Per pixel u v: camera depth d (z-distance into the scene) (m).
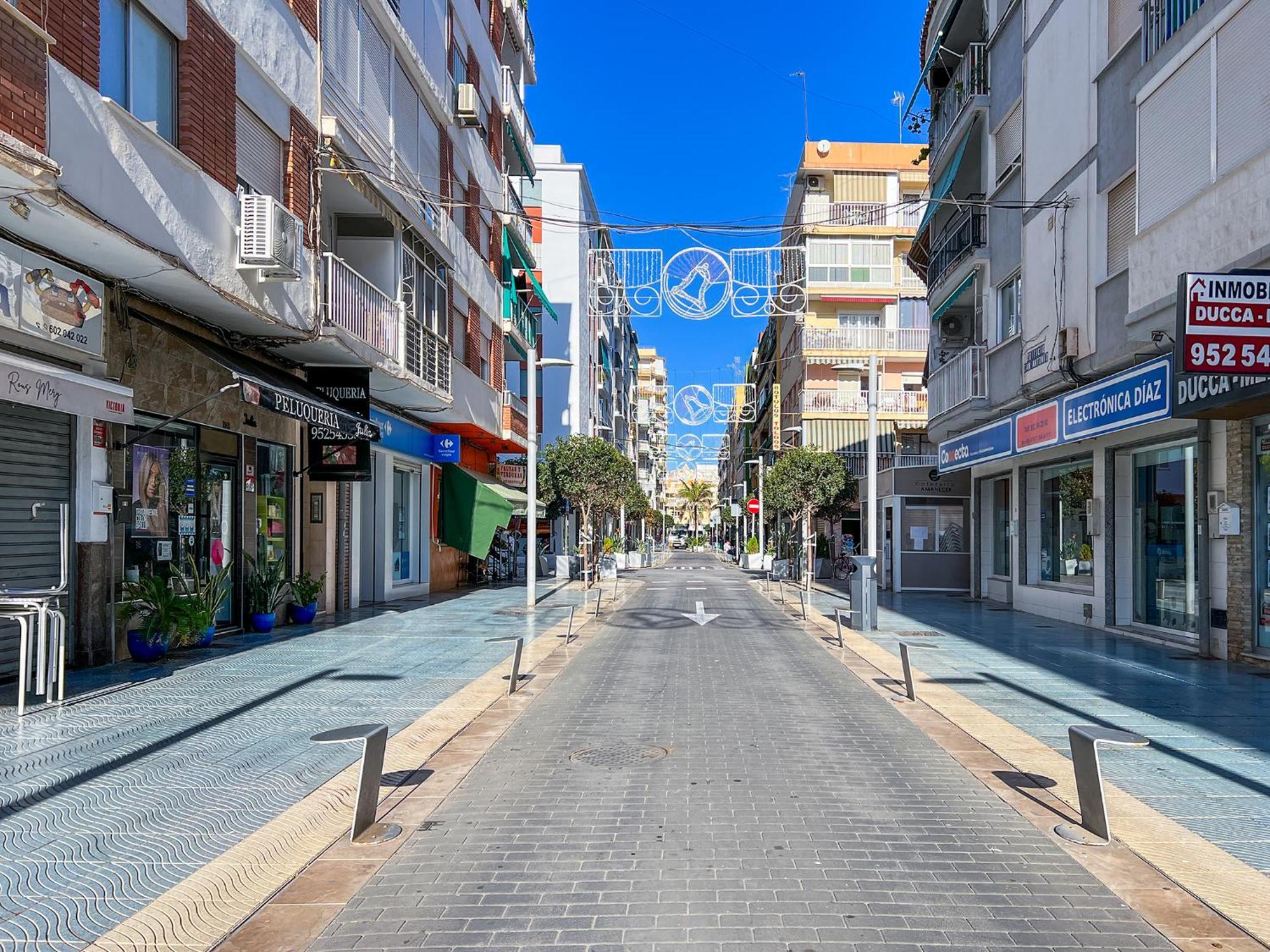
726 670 11.45
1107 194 14.16
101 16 9.01
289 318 12.42
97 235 8.51
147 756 6.68
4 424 8.88
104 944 3.71
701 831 5.15
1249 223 9.56
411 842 5.02
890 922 3.95
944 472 23.33
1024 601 20.03
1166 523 14.29
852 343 41.22
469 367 23.81
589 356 53.34
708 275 16.75
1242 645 11.89
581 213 50.78
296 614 15.60
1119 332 13.55
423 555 24.45
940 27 22.75
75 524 9.83
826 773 6.40
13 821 5.22
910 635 15.38
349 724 7.82
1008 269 18.59
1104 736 5.14
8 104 7.11
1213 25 10.24
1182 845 4.94
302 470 15.95
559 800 5.77
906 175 41.75
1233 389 10.09
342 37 14.86
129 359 10.38
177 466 12.04
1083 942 3.77
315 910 4.11
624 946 3.72
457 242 22.05
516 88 31.56
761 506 46.91
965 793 5.92
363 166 15.52
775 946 3.71
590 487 32.75
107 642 10.50
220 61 11.09
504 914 4.05
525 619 17.55
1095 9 14.39
